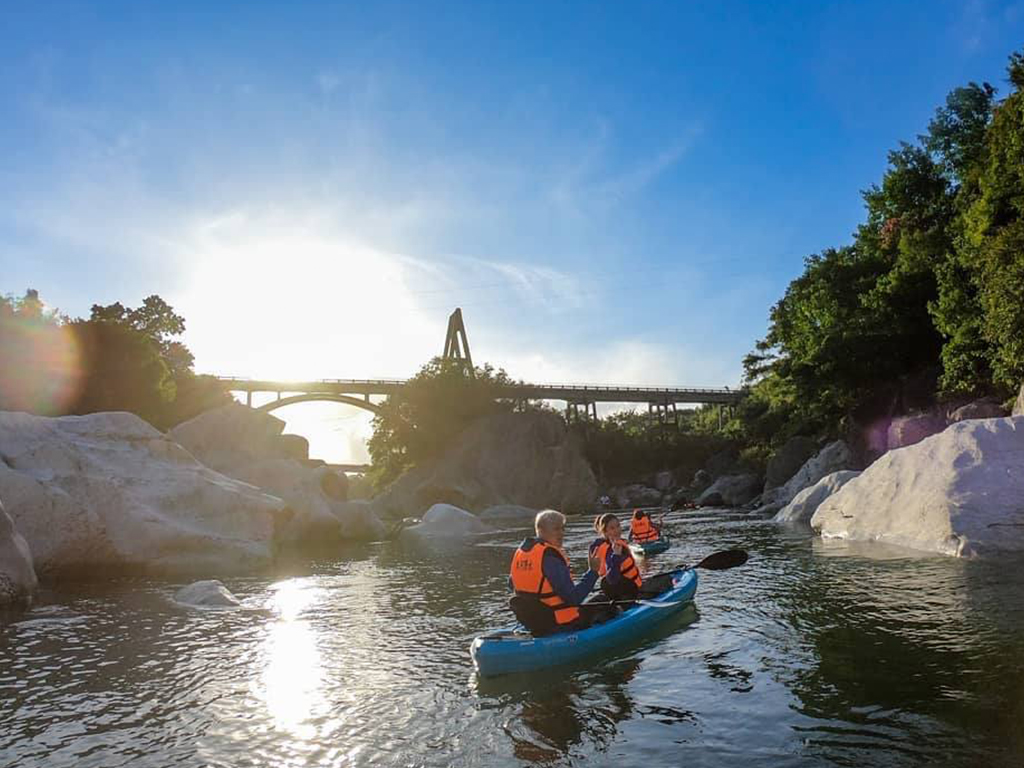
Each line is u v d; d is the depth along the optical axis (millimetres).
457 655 7047
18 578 10266
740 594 9445
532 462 61062
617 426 79750
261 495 16562
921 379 30891
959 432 13289
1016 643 6109
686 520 27438
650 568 13234
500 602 10117
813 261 37875
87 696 5910
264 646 7578
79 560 12781
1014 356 20438
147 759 4586
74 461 13891
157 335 47781
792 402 38688
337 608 9820
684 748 4398
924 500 12828
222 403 49000
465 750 4562
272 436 24234
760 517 28141
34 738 4988
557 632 6676
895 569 10531
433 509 28594
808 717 4770
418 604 10070
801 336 34969
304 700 5707
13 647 7625
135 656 7203
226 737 4938
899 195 34781
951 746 4145
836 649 6359
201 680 6316
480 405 64562
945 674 5418
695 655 6496
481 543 20953
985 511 11672
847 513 15555
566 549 18422
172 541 13734
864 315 32031
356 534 23328
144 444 15914
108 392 35219
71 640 7930
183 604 10133
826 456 30516
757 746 4359
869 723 4586
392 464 66125
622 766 4188
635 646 6938
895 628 6965
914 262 29750
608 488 66125
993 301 20922
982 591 8406
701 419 95438
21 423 13922
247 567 14250
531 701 5457
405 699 5652
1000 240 20484
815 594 9070
